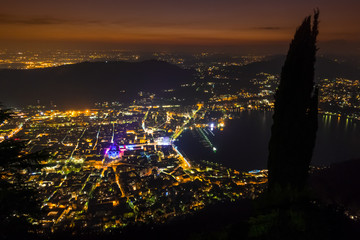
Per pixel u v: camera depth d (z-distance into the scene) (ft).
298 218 8.34
